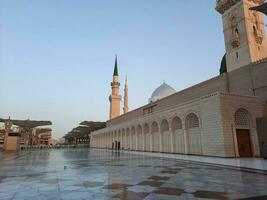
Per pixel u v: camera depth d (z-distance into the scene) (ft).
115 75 241.35
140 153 98.43
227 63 102.58
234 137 65.77
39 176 32.71
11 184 26.50
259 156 67.15
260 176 32.37
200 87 101.09
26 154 96.32
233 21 101.50
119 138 156.97
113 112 228.22
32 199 19.60
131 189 23.61
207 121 71.10
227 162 51.16
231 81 86.74
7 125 152.87
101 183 27.07
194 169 40.75
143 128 119.34
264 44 97.40
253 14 98.63
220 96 67.00
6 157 75.97
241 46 95.91
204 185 25.67
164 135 99.91
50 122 171.83
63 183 27.09
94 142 233.55
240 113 70.74
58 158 70.64
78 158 70.38
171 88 188.24
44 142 370.32
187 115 82.64
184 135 83.35
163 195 20.94
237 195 20.84
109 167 44.37
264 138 64.08
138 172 36.86
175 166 45.96
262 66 75.56
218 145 65.82
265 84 73.92
